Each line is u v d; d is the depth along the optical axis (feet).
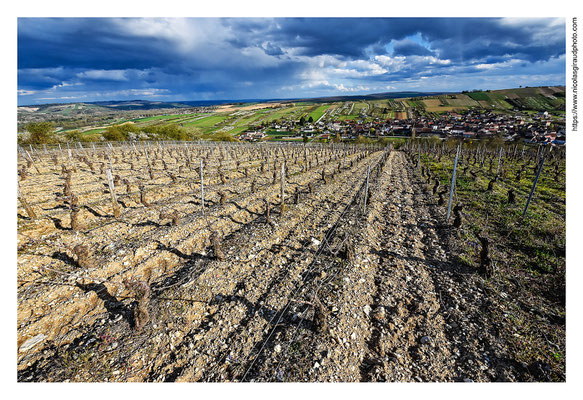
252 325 18.30
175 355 16.26
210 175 66.33
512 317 18.72
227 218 36.50
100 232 31.09
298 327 17.79
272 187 55.52
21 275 22.33
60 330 18.10
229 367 15.46
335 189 56.90
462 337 17.58
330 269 24.58
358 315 19.31
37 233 29.68
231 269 24.67
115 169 73.20
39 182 53.62
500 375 14.87
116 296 21.50
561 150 120.57
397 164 117.50
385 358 16.05
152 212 38.01
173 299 20.62
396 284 23.32
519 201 43.88
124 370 15.28
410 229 35.70
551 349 16.17
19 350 16.24
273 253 28.07
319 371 14.82
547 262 24.86
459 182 62.49
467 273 24.44
